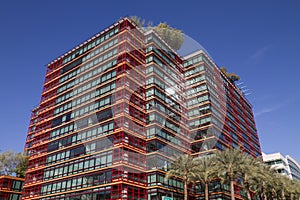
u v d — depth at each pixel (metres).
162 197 44.88
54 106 69.81
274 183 60.00
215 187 58.50
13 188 64.31
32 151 67.81
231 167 45.88
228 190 60.69
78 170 53.06
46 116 70.81
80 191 50.19
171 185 52.66
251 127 97.38
